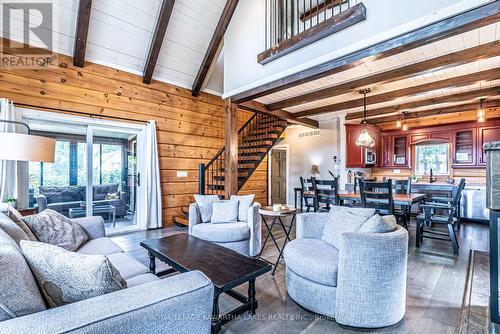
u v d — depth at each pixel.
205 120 6.00
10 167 3.49
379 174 7.51
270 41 4.08
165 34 4.70
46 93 3.95
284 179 8.23
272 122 6.43
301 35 3.48
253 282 2.04
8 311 0.83
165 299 0.97
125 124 4.75
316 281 2.00
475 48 2.94
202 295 1.07
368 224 2.03
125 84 4.75
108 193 4.77
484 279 2.62
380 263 1.82
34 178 4.03
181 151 5.56
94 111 4.39
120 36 4.37
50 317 0.81
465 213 5.47
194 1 4.49
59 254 1.05
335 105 5.45
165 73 5.25
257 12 4.31
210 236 3.21
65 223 2.36
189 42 5.01
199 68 5.49
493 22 2.25
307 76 3.51
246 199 3.68
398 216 4.46
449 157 6.22
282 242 4.01
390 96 4.66
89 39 4.20
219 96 6.30
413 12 2.56
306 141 7.34
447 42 2.86
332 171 6.73
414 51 3.07
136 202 5.07
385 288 1.84
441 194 5.52
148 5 4.21
